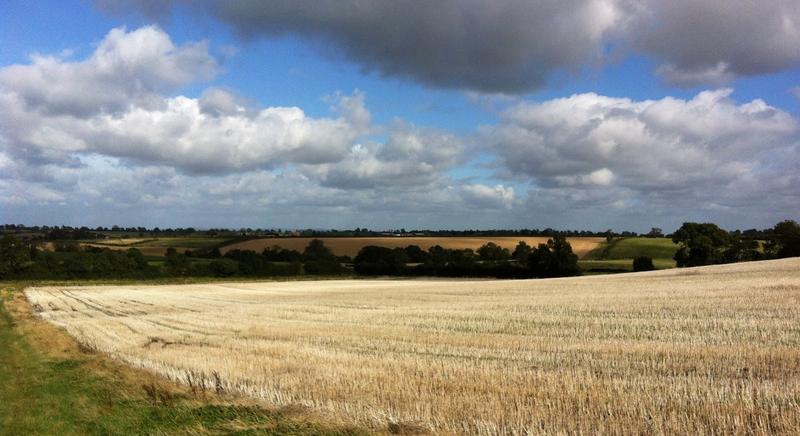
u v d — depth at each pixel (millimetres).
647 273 66125
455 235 148500
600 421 9977
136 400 13719
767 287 36531
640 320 24703
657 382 12945
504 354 18031
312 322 30531
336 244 124188
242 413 12133
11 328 32375
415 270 106438
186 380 15445
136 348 22594
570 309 30484
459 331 24203
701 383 12719
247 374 15586
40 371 18297
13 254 90250
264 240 129375
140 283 89312
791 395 11094
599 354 17234
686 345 18188
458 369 15242
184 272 100750
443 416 10938
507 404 11391
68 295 63812
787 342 18125
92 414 12664
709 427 9570
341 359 17500
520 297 42094
